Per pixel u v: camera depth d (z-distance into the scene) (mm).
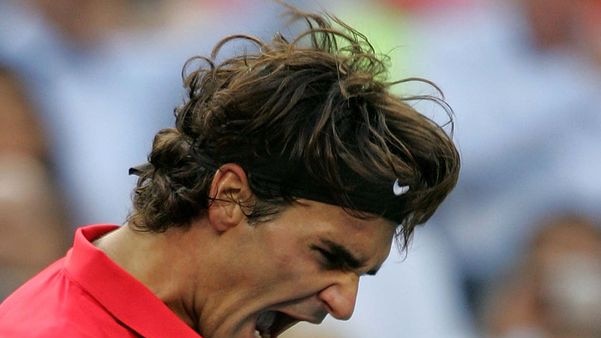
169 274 10570
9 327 10227
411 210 10500
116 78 24281
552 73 27031
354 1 26969
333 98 10336
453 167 10539
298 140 10219
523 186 25516
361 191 10203
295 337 19422
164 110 24250
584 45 27906
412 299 21656
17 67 23016
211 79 10836
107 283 10398
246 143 10312
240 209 10352
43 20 24328
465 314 23141
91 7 24891
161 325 10359
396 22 27203
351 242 10328
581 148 26156
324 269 10398
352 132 10250
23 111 22141
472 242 24547
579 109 26500
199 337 10430
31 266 19312
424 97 11484
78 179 22516
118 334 10273
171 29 25750
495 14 27828
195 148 10547
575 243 23375
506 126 26281
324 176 10164
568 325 22266
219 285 10484
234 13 25781
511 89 26656
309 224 10273
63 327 10102
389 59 12016
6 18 23969
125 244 10750
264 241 10328
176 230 10586
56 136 22688
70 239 21312
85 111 23391
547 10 27547
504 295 23125
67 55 24047
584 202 25000
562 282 22516
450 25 27641
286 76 10422
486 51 27141
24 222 19422
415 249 21969
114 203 22797
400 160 10250
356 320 20688
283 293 10438
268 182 10281
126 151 23453
